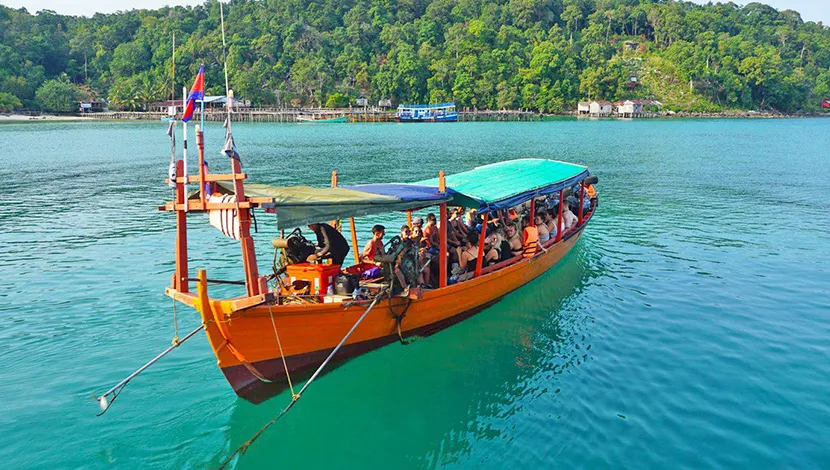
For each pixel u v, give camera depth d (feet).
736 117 558.15
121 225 82.02
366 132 329.72
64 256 66.23
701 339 46.37
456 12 630.33
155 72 505.25
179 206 32.86
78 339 45.01
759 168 154.30
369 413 37.22
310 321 35.68
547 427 35.37
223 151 31.07
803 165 161.17
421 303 42.88
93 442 33.14
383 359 42.65
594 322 49.98
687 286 58.23
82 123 402.31
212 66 513.45
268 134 309.42
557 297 55.77
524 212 63.16
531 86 530.27
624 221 87.66
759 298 54.75
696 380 40.22
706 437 34.01
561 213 62.28
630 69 604.08
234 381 34.58
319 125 418.31
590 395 38.70
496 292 52.03
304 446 33.81
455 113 463.83
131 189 114.62
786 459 31.99
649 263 65.92
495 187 53.42
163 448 32.96
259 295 31.50
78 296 53.57
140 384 38.99
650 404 37.47
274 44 541.34
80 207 95.50
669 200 105.19
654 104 546.67
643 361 43.09
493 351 45.39
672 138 275.59
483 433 34.96
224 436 34.24
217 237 74.69
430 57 545.03
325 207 34.22
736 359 43.04
